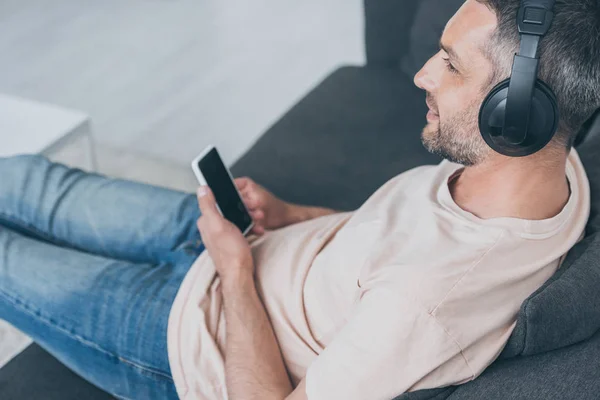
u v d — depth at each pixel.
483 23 0.94
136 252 1.46
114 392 1.33
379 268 1.02
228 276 1.26
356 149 1.90
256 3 3.95
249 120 2.93
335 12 3.88
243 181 1.50
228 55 3.42
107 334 1.29
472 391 0.95
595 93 0.92
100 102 3.00
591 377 0.93
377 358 0.95
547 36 0.89
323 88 2.15
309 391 0.98
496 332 0.98
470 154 1.00
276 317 1.22
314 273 1.22
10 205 1.52
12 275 1.36
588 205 1.11
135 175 2.53
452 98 0.99
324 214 1.58
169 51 3.43
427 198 1.10
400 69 2.24
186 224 1.45
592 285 0.98
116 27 3.65
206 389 1.20
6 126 1.97
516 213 1.00
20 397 1.29
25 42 3.47
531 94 0.88
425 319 0.94
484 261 0.97
